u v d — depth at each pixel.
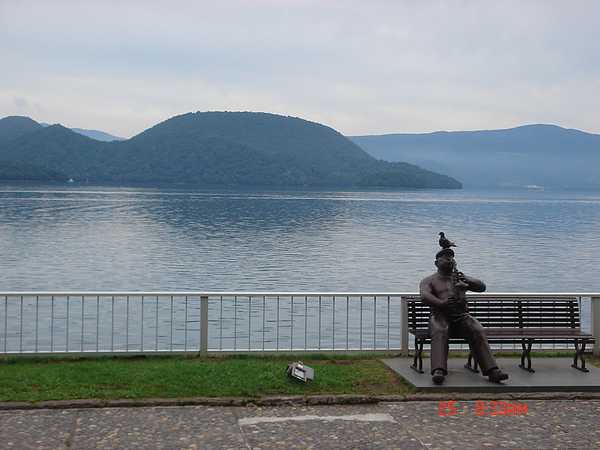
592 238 85.69
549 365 10.05
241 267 53.03
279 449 6.49
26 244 67.94
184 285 44.06
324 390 8.45
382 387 8.75
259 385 8.47
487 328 9.97
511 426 7.31
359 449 6.54
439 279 9.46
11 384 8.32
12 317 26.50
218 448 6.49
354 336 24.62
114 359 10.23
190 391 8.19
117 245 68.00
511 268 56.09
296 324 26.50
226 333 24.47
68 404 7.64
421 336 9.37
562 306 10.19
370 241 77.06
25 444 6.49
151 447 6.48
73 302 30.00
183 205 154.38
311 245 71.00
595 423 7.45
